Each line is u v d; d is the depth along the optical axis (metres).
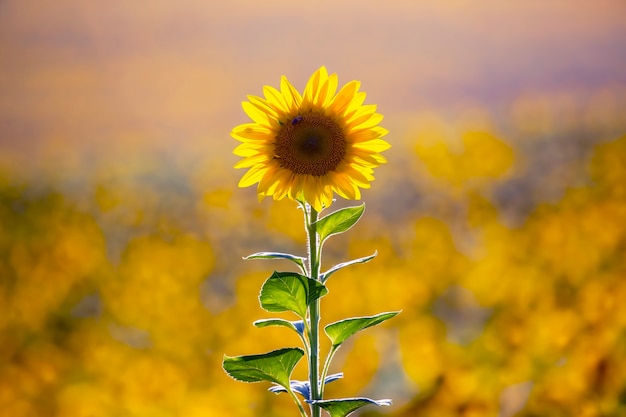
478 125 10.55
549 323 3.79
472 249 6.27
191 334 4.50
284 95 2.82
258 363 2.77
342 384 3.84
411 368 3.77
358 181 2.81
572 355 3.70
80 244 6.14
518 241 5.21
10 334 4.95
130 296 4.91
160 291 4.98
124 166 12.56
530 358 3.75
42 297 5.36
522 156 9.45
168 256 5.54
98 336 4.57
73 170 12.65
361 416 3.75
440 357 3.78
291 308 2.77
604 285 4.03
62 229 6.81
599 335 3.71
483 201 6.95
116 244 7.71
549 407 3.62
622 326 3.74
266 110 2.82
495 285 4.55
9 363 4.35
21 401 3.94
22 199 9.80
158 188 10.55
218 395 3.80
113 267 5.98
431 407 3.68
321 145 2.80
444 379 3.71
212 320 4.64
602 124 11.53
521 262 4.86
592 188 6.68
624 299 3.83
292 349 2.76
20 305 5.23
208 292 6.01
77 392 3.87
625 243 5.09
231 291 6.05
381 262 5.45
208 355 4.37
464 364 3.77
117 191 9.56
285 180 2.82
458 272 5.07
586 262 4.74
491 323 4.03
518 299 4.39
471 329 4.48
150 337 4.66
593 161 7.39
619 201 6.14
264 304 2.77
